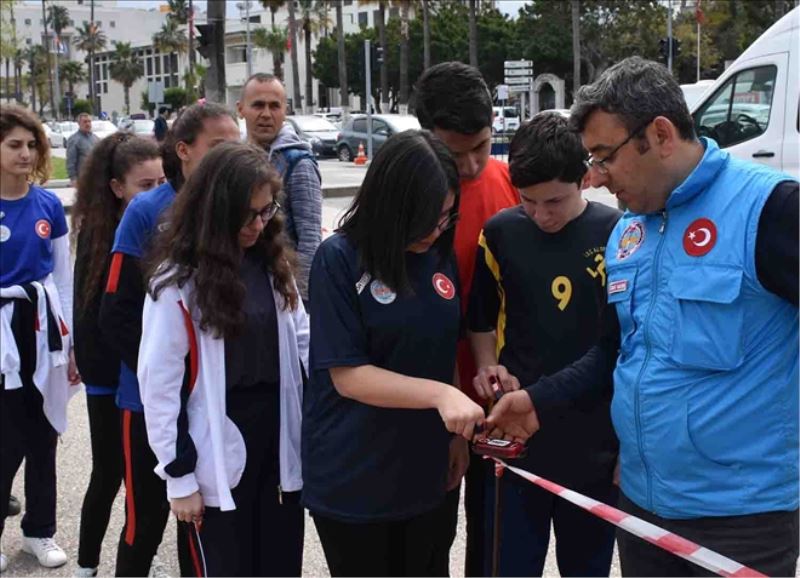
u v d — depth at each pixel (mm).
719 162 2010
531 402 2441
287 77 72688
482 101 2695
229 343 2605
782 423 1984
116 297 3008
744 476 1984
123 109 102375
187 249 2566
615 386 2182
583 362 2455
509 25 52562
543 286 2674
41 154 3789
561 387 2434
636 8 43938
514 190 2990
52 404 3803
